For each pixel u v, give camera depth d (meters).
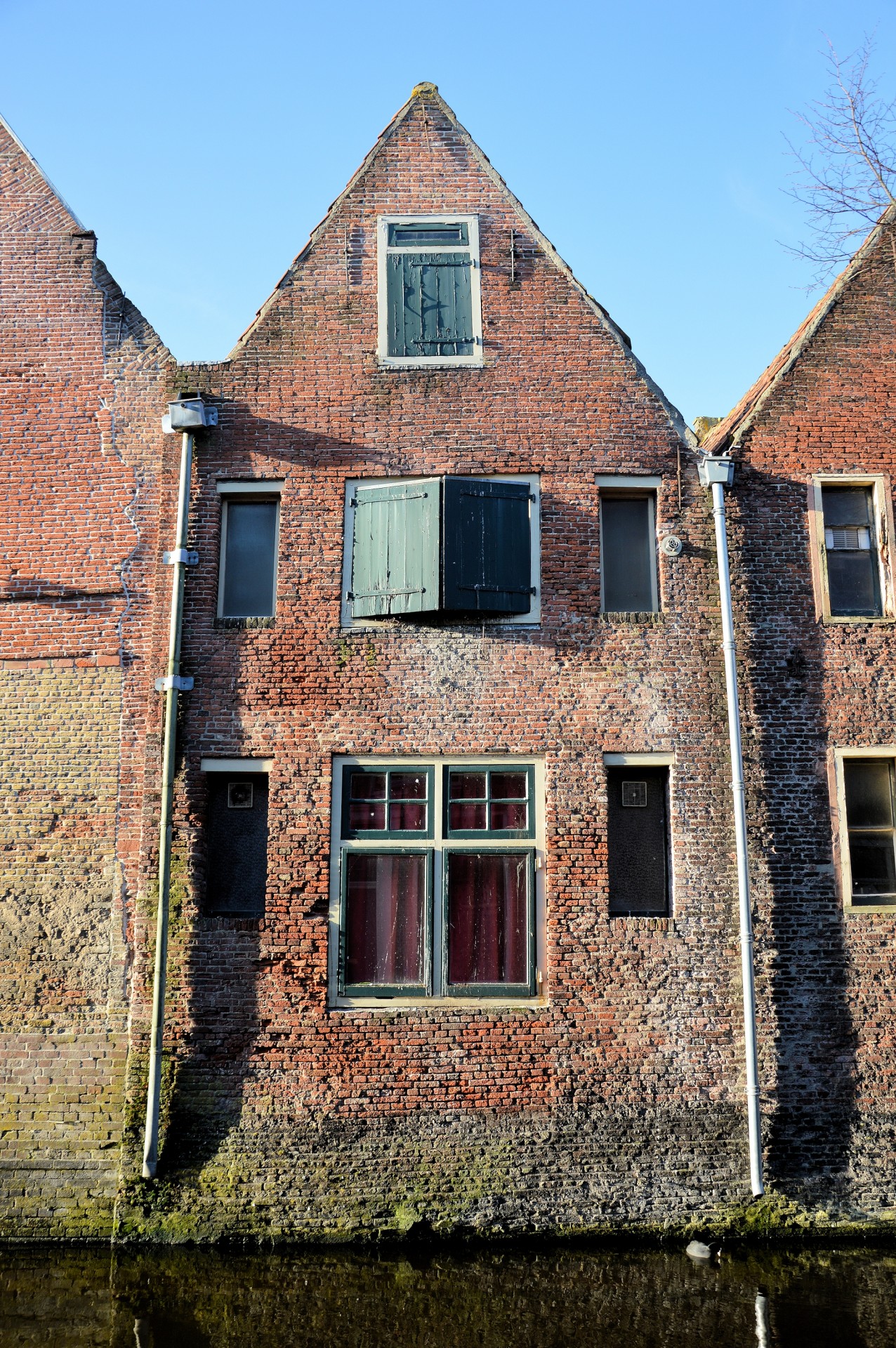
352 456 11.48
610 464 11.49
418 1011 10.52
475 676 11.10
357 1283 9.23
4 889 11.05
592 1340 8.18
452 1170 10.23
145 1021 10.52
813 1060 10.57
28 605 11.55
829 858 10.93
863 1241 10.12
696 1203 10.23
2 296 12.12
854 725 11.16
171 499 11.53
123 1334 8.30
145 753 11.09
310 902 10.68
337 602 11.20
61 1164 10.46
